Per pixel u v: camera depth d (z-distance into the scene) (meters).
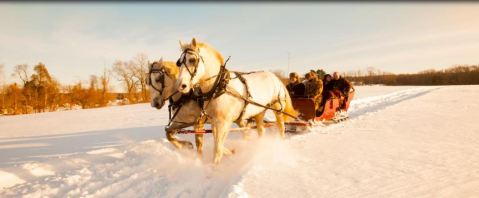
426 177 4.88
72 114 19.39
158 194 4.66
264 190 4.34
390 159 5.94
